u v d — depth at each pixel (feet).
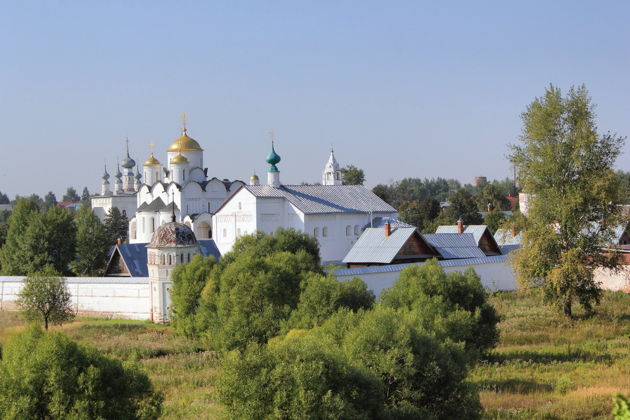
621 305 227.20
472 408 111.75
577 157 211.61
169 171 440.04
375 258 259.60
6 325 225.35
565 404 122.42
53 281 219.61
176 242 232.73
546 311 219.00
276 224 347.15
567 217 211.61
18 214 354.33
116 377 99.09
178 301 202.90
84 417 92.63
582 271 206.18
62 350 96.63
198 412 123.65
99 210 579.07
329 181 444.96
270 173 363.56
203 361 168.66
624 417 62.13
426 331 129.80
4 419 92.73
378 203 365.20
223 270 199.93
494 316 164.66
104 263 360.48
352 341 112.27
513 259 226.38
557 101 215.10
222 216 359.25
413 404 106.83
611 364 153.79
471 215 464.24
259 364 95.96
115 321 239.50
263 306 173.78
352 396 96.84
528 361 157.07
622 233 297.74
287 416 92.12
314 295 160.86
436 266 169.37
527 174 220.02
